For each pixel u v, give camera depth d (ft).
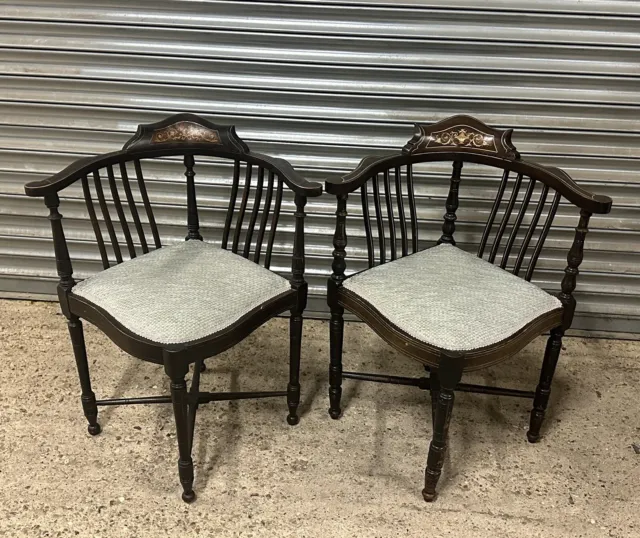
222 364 6.65
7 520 4.75
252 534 4.73
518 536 4.80
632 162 6.41
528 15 5.81
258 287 5.00
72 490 5.03
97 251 7.30
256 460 5.41
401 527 4.83
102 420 5.77
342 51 6.06
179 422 4.60
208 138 5.47
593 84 6.08
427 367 6.53
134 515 4.85
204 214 6.98
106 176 6.79
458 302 4.82
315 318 7.52
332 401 5.82
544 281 7.10
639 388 6.53
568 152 6.40
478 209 6.73
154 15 6.00
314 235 6.98
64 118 6.59
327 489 5.15
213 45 6.11
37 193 4.58
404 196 6.71
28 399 5.99
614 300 7.16
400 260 5.51
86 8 6.03
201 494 5.05
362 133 6.45
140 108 6.47
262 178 5.48
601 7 5.73
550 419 6.05
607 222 6.70
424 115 6.30
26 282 7.58
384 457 5.50
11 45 6.22
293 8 5.88
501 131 5.43
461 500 5.09
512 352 4.63
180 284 4.91
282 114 6.38
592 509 5.06
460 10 5.80
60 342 6.87
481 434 5.82
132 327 4.46
